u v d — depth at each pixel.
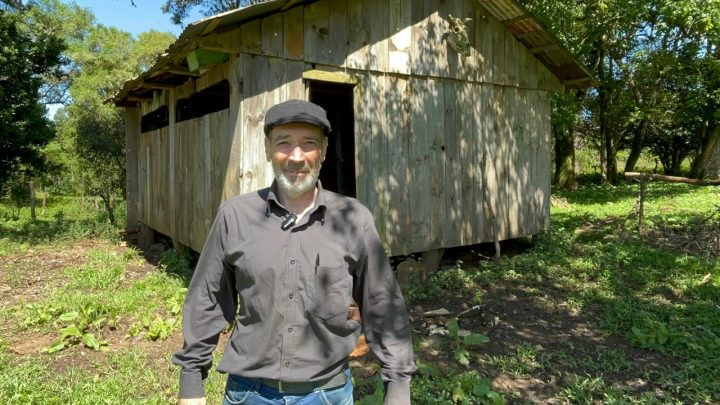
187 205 7.08
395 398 1.90
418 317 5.32
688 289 6.05
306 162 1.85
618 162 34.88
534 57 8.46
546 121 8.83
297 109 1.83
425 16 6.95
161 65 5.80
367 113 6.43
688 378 3.92
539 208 8.78
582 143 28.67
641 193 9.20
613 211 12.23
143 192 9.62
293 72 5.76
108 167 15.48
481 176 7.80
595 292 6.07
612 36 17.41
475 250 8.54
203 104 8.96
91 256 8.34
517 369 4.09
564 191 17.89
